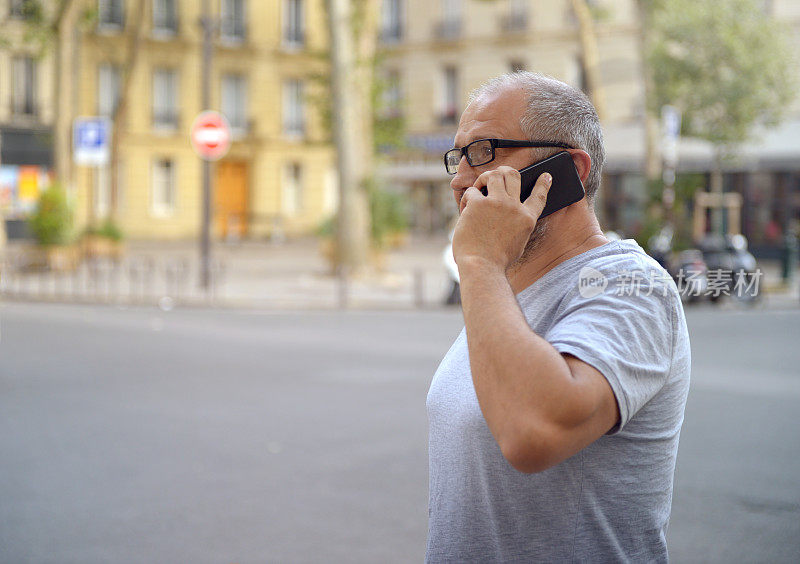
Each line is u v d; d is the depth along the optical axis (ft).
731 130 76.95
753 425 24.84
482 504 5.32
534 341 4.72
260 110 149.69
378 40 136.26
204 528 16.47
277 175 151.74
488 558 5.31
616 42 124.16
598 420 4.70
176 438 22.86
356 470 20.08
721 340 41.98
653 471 5.20
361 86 75.72
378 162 83.71
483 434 5.32
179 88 142.00
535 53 134.41
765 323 48.60
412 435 23.24
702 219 81.66
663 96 78.38
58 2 82.89
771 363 35.45
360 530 16.39
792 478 19.74
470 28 139.85
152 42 138.31
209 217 64.28
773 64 75.66
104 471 19.95
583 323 4.99
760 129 95.20
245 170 150.10
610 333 4.90
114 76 136.36
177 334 42.83
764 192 98.84
